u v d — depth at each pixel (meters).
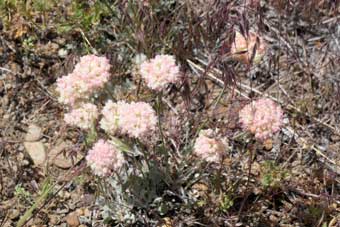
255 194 0.68
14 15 0.76
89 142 0.67
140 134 0.55
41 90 0.74
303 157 0.71
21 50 0.76
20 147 0.70
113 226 0.66
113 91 0.68
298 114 0.74
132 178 0.64
